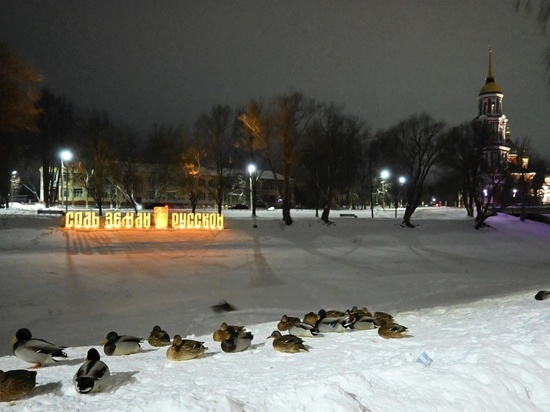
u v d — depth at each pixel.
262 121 57.69
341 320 13.27
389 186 113.75
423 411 6.10
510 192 72.12
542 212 75.31
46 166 75.38
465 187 72.38
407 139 61.28
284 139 56.09
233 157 74.75
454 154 66.56
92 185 75.12
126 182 68.50
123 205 92.75
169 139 69.19
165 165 84.81
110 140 67.44
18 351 8.83
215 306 23.89
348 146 63.38
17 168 90.25
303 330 12.21
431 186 128.25
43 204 87.19
